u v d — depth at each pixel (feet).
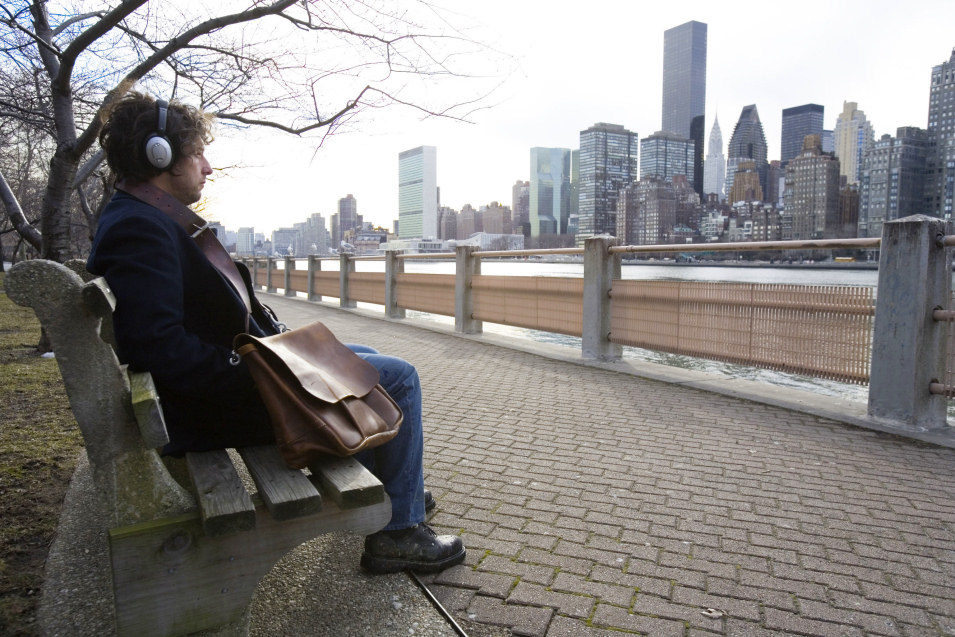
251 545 5.21
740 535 8.74
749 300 17.01
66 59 16.46
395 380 7.39
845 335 14.94
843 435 13.30
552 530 8.91
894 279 13.61
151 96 6.25
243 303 6.31
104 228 5.54
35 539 8.27
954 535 8.70
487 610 6.86
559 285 24.00
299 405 5.61
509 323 27.40
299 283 60.70
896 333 13.67
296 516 4.97
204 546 5.03
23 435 12.49
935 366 13.55
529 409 15.69
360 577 7.47
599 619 6.71
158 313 5.29
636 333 20.79
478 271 30.07
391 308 39.19
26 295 4.42
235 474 5.47
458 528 8.97
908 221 13.23
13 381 17.33
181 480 6.61
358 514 5.60
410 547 7.57
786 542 8.52
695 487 10.52
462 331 30.45
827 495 10.14
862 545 8.43
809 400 15.99
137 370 5.50
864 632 6.48
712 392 17.29
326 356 6.36
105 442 4.73
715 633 6.47
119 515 4.81
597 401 16.43
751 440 13.03
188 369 5.48
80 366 4.61
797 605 6.98
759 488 10.46
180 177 6.25
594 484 10.68
